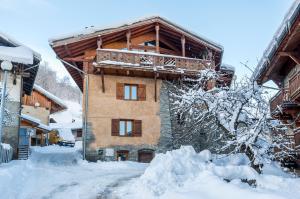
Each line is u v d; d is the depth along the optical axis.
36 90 38.94
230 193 8.12
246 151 11.69
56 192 10.93
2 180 10.77
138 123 21.55
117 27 21.70
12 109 20.17
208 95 12.79
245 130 11.72
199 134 21.28
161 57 21.69
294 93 15.28
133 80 22.17
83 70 21.66
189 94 13.29
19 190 10.72
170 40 24.34
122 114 21.44
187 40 23.62
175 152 13.08
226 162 14.34
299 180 9.74
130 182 12.32
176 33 23.12
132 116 21.56
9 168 13.24
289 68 18.20
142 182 10.51
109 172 15.90
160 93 22.33
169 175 10.54
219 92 12.80
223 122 12.31
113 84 21.75
